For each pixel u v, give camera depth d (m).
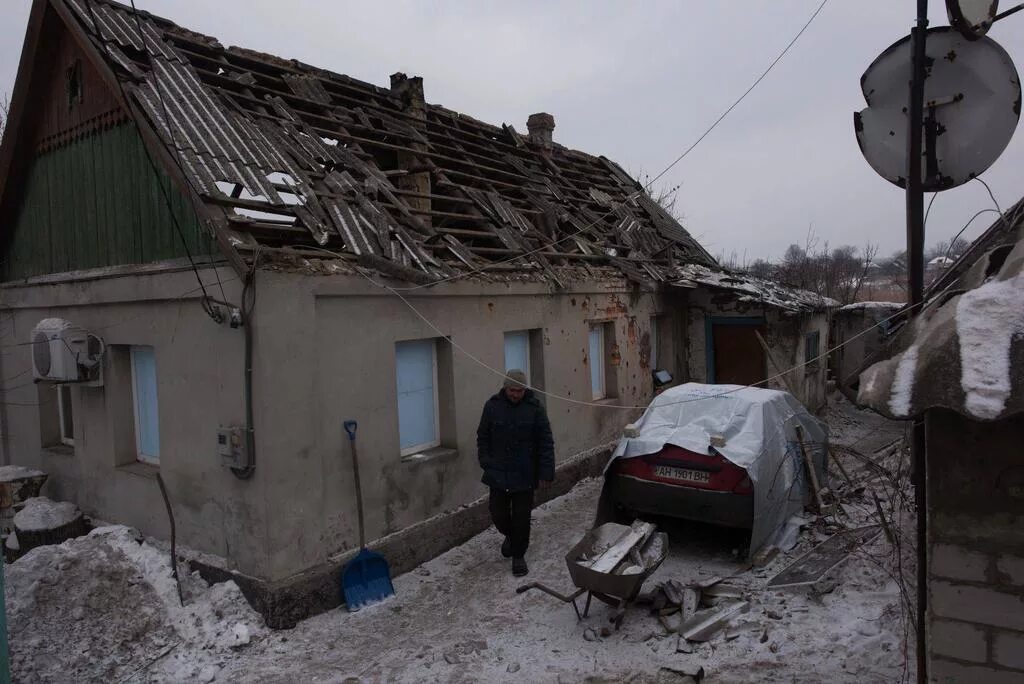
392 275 6.32
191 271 5.77
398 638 5.20
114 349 6.93
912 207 3.52
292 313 5.46
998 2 3.46
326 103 8.57
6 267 8.80
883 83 3.73
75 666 4.74
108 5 7.43
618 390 10.58
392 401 6.45
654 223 14.29
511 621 5.42
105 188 6.97
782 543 6.27
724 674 4.38
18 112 7.70
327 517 5.79
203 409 5.82
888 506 6.77
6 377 8.81
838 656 4.42
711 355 13.18
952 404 2.45
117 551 5.77
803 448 6.93
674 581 5.68
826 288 24.58
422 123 10.20
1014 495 2.91
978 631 3.00
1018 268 2.80
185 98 6.70
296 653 4.96
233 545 5.61
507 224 9.22
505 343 8.47
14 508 7.56
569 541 7.18
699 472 6.07
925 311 3.32
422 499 6.75
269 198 6.04
